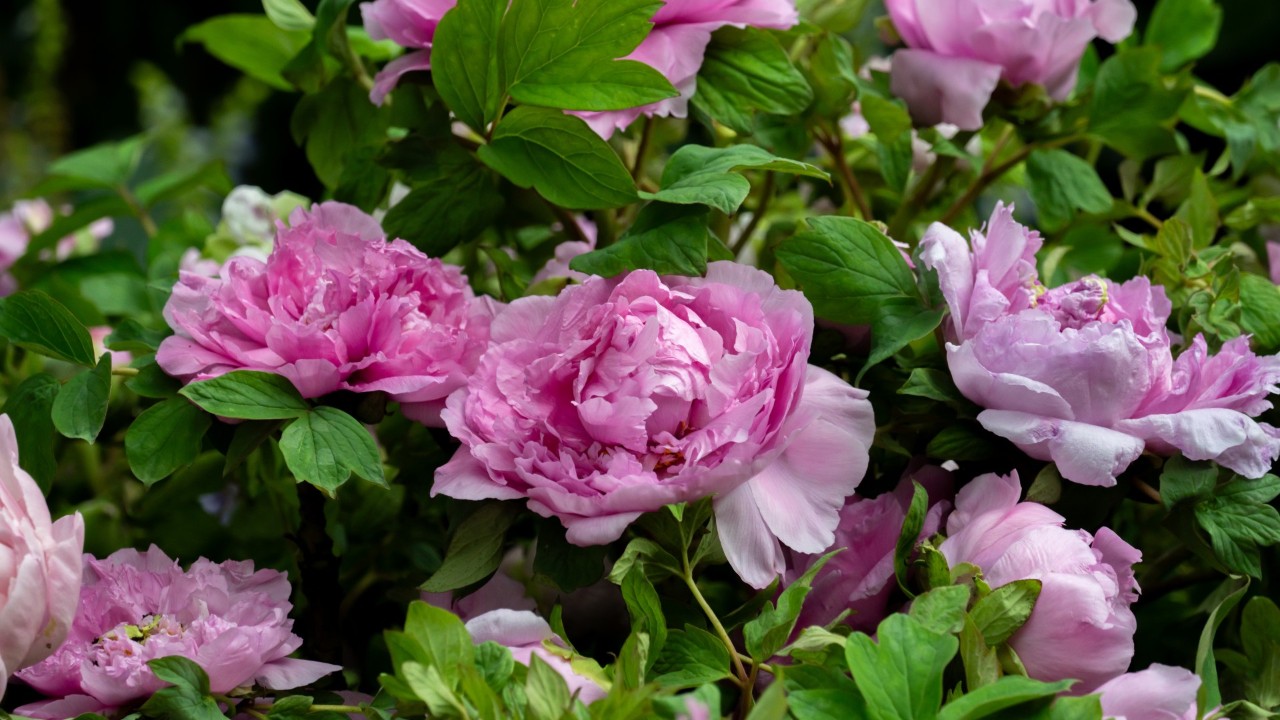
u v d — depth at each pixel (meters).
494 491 1.16
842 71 1.35
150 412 1.21
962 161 1.46
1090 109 1.38
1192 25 1.52
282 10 1.44
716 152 1.23
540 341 1.20
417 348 1.21
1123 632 1.12
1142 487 1.21
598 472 1.16
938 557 1.15
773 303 1.19
